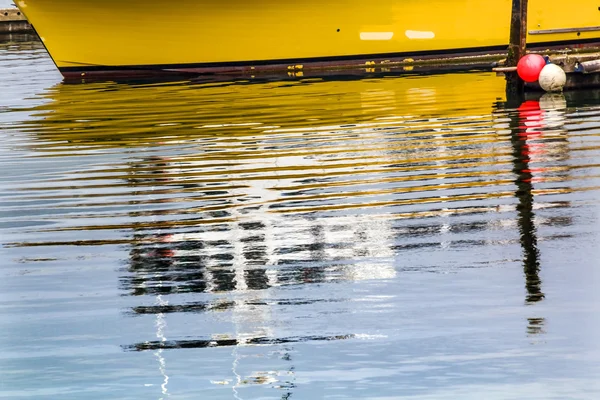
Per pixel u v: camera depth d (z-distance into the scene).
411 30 42.03
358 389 11.01
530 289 13.92
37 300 14.28
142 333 12.87
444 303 13.50
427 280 14.47
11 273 15.57
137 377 11.51
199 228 17.80
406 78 38.56
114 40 41.03
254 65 41.88
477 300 13.57
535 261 15.09
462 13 42.06
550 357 11.62
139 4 40.16
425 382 11.12
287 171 22.12
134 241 17.12
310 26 41.28
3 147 26.16
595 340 12.05
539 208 18.08
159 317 13.43
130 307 13.88
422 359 11.71
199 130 27.66
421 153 23.45
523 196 19.00
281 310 13.50
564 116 27.66
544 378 11.09
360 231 17.14
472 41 42.47
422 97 32.62
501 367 11.41
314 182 20.97
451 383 11.06
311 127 27.48
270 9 40.72
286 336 12.56
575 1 42.72
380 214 18.20
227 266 15.54
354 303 13.64
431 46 42.31
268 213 18.64
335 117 29.05
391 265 15.23
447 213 18.06
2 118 31.11
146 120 29.67
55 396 11.08
